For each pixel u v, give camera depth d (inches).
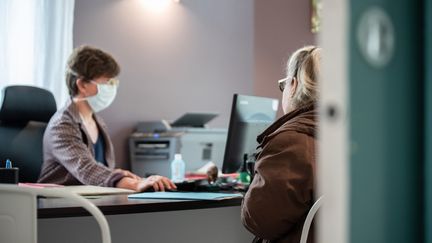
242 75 157.2
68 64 98.3
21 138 106.3
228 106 159.5
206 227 81.6
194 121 138.1
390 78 17.3
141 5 149.9
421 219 17.7
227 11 159.2
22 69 132.6
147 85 149.7
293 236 59.7
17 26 132.2
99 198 67.0
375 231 16.9
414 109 17.7
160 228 77.0
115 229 73.0
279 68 159.2
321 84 17.6
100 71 97.3
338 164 16.6
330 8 16.9
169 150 133.6
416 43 17.8
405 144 17.6
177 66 153.9
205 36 157.4
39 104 109.8
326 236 17.0
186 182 77.7
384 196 17.1
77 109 95.3
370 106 16.9
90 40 142.6
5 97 105.7
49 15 135.0
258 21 156.4
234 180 93.4
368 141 16.9
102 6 144.6
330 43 16.9
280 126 64.2
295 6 162.6
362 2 17.0
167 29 152.9
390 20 17.4
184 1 155.3
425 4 17.6
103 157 104.1
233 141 86.8
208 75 157.5
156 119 150.7
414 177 17.7
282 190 57.6
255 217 58.7
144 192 75.7
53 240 67.7
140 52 149.1
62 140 90.4
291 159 58.6
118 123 145.0
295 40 161.9
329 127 16.9
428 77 17.4
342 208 16.5
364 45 16.9
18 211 46.1
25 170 105.1
